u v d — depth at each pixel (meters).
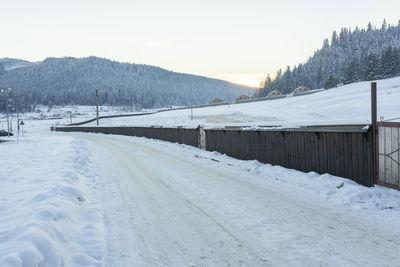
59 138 36.66
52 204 6.22
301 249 4.63
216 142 17.91
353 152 8.29
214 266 4.19
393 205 6.44
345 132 8.52
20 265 3.62
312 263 4.18
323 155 9.42
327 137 9.23
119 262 4.37
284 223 5.77
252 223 5.82
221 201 7.38
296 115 63.34
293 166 10.89
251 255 4.48
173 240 5.12
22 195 7.56
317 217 6.04
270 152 12.34
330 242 4.86
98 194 8.47
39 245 4.20
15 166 12.90
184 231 5.51
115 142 28.69
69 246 4.79
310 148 9.98
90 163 14.57
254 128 13.25
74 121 104.75
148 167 12.91
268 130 12.17
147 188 9.00
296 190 8.28
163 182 9.78
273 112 70.19
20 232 4.56
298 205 6.88
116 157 16.77
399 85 79.12
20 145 25.58
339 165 8.79
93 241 5.10
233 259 4.38
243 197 7.68
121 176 11.06
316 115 59.75
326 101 73.88
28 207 6.23
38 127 92.38
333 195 7.55
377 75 111.75
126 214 6.57
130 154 18.00
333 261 4.22
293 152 10.88
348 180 8.31
